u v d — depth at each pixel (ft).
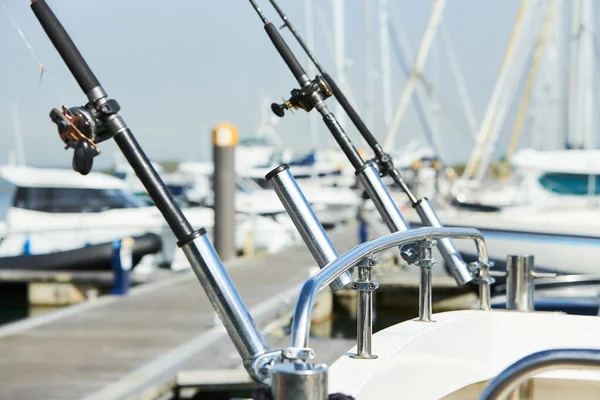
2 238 45.62
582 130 64.34
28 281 36.35
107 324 22.63
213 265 3.64
